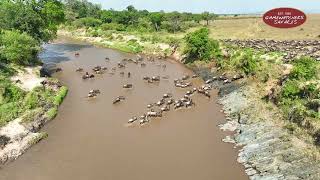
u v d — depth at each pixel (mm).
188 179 43156
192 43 97062
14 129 53969
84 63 101250
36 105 62406
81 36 153875
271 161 44719
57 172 45531
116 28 162750
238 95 68188
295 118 51906
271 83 67875
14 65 80812
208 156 48219
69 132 56188
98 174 44844
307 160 43375
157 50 115438
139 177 43969
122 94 73375
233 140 52281
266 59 82438
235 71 81000
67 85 79812
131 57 109938
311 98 54500
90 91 72750
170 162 47094
